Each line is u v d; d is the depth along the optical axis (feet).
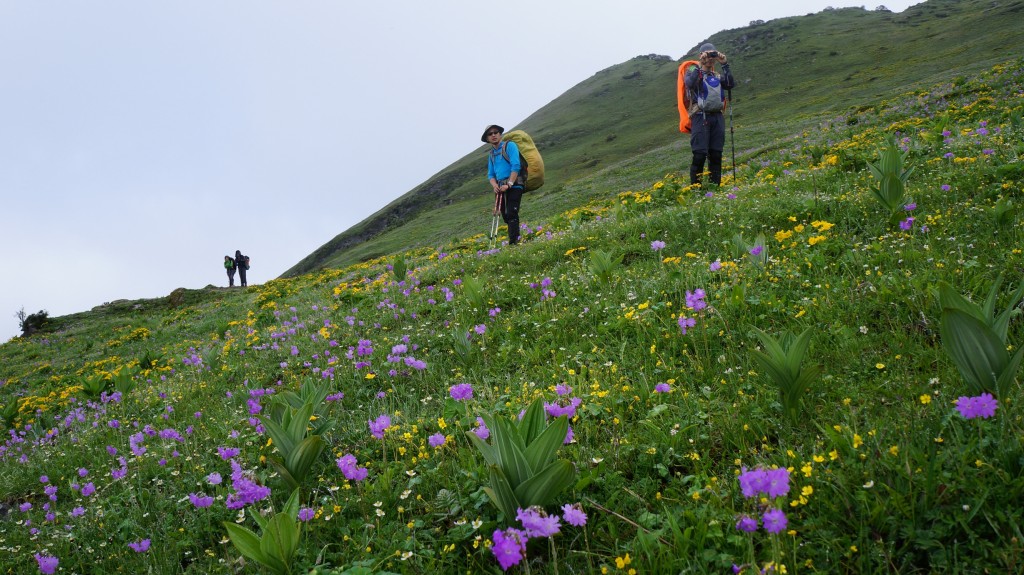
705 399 11.55
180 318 81.51
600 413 11.78
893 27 408.87
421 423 13.37
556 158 367.04
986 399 7.08
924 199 20.02
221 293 113.80
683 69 37.14
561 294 21.47
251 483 10.39
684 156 147.95
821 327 13.08
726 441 9.91
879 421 8.72
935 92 78.23
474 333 19.58
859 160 31.12
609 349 15.21
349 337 24.76
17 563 12.17
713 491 8.18
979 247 14.73
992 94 54.13
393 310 26.71
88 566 11.60
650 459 9.94
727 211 25.36
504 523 8.75
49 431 26.55
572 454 10.50
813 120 136.46
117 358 57.11
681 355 13.88
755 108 299.38
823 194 23.99
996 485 7.00
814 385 10.65
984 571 6.19
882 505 7.03
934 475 7.18
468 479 10.33
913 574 6.56
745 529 6.26
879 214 19.48
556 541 8.55
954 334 8.38
